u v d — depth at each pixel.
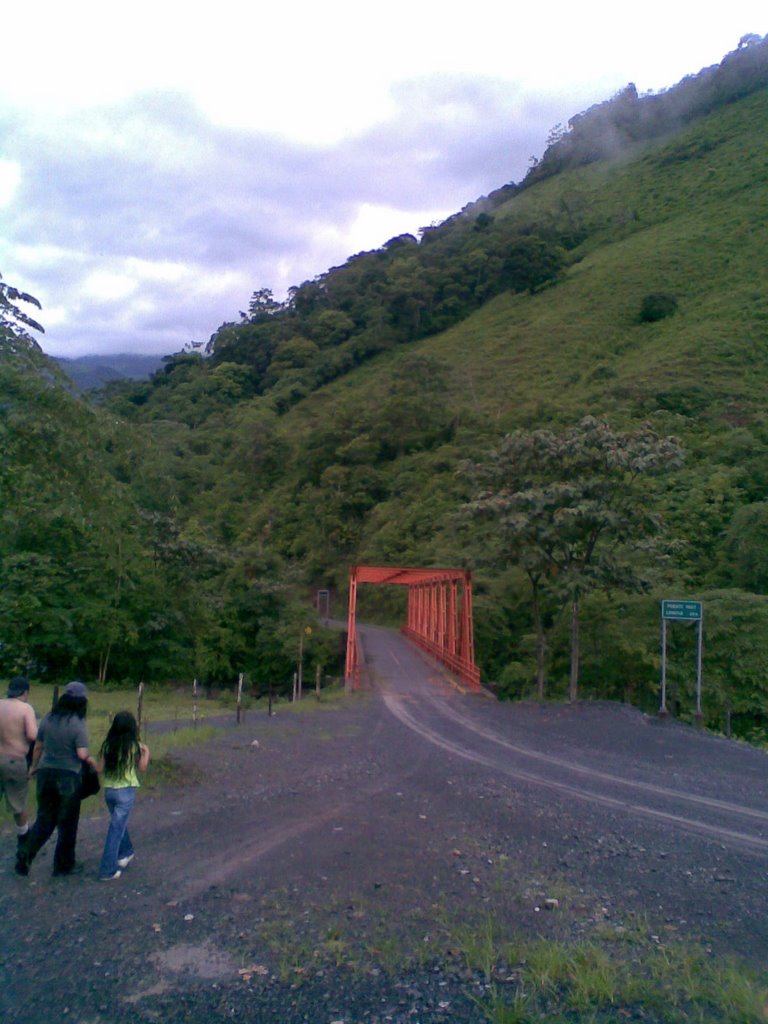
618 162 147.62
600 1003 4.41
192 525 46.16
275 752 14.02
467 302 111.88
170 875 6.61
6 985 4.59
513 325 94.75
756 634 27.28
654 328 81.00
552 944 5.19
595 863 7.49
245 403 96.88
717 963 5.06
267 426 81.69
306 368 104.62
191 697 30.20
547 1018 4.22
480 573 43.00
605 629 29.05
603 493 24.02
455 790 10.91
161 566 33.03
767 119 129.75
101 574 29.28
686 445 47.97
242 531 66.56
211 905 5.90
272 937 5.30
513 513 24.20
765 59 147.12
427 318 109.50
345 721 20.45
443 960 4.98
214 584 40.62
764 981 4.77
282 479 73.75
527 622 40.75
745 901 6.50
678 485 42.72
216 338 123.44
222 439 82.94
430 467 63.69
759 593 33.12
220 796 9.87
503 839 8.22
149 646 32.31
